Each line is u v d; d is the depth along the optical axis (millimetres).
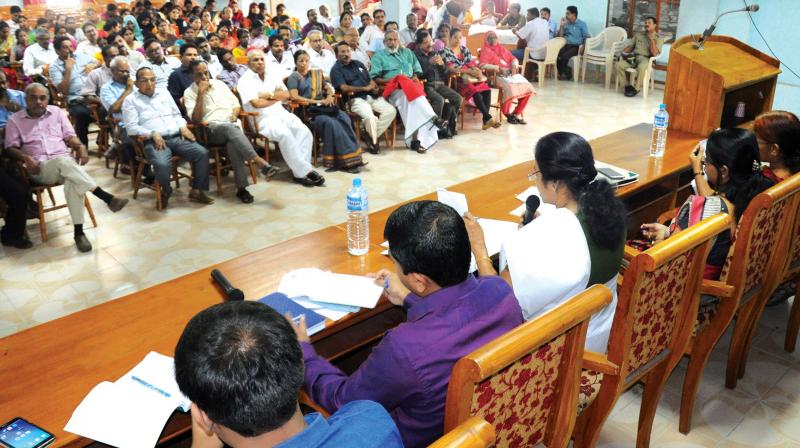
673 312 1923
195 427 1136
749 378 2605
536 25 9156
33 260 3820
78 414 1430
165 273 3639
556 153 1876
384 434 1013
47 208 4312
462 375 1181
